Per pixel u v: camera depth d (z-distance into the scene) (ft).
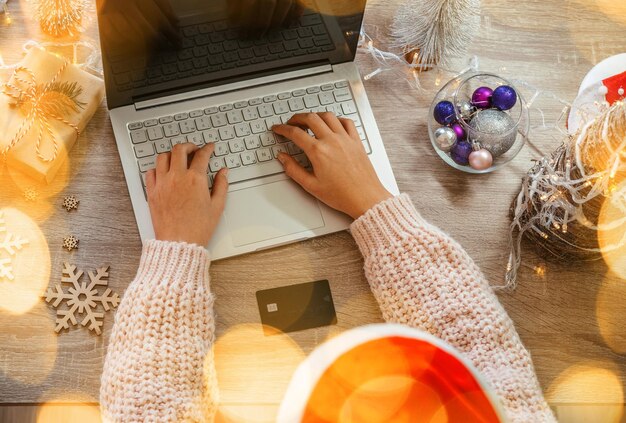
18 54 2.93
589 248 2.70
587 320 2.88
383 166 2.97
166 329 2.42
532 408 2.38
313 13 2.73
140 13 2.45
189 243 2.62
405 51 3.17
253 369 2.68
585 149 2.34
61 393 2.58
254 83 2.95
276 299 2.77
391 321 2.63
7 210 2.74
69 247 2.73
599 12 3.30
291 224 2.83
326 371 1.10
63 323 2.64
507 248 2.95
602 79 3.08
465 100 3.01
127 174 2.78
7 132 2.70
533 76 3.21
